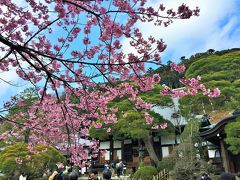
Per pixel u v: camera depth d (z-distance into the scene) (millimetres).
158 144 29578
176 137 28984
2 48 6715
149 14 5176
